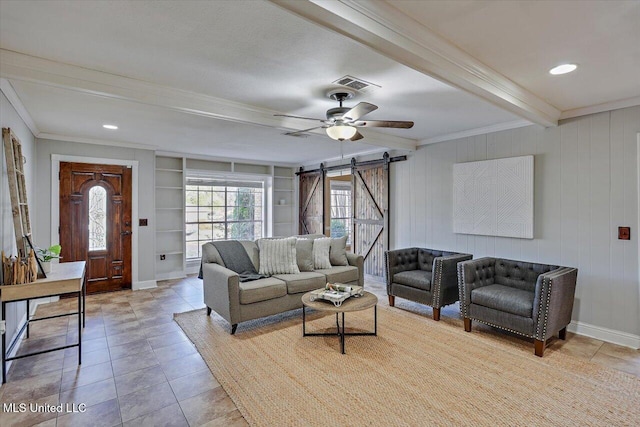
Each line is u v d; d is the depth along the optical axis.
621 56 2.24
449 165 4.65
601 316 3.30
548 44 2.09
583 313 3.42
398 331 3.45
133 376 2.57
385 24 1.73
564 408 2.15
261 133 4.53
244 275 3.82
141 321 3.79
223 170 6.99
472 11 1.74
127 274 5.24
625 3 1.65
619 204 3.18
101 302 4.54
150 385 2.44
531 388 2.38
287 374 2.58
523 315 2.98
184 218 6.27
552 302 2.86
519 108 2.88
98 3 1.63
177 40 2.02
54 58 2.25
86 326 3.63
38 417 2.07
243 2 1.63
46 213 4.54
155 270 5.52
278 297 3.61
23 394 2.33
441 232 4.76
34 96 2.97
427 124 4.04
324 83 2.70
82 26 1.85
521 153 3.88
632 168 3.10
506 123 3.95
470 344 3.13
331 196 7.71
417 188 5.10
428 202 4.93
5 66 2.14
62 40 2.01
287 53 2.18
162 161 6.19
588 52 2.19
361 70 2.44
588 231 3.38
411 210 5.20
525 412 2.11
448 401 2.22
